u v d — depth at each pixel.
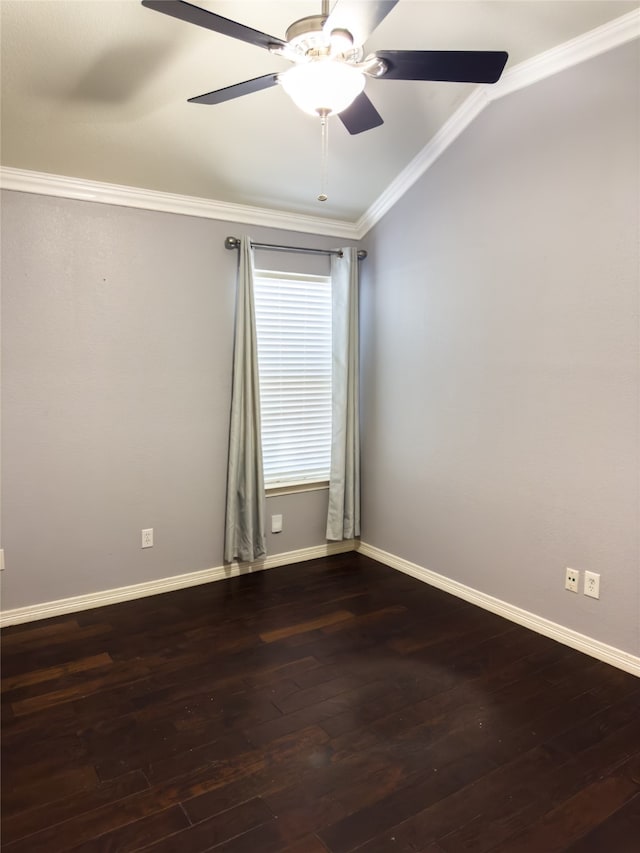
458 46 2.55
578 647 2.71
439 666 2.60
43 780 1.89
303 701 2.34
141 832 1.68
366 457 4.11
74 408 3.12
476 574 3.25
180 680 2.49
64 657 2.69
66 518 3.14
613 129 2.43
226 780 1.89
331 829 1.69
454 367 3.30
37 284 2.97
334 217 3.88
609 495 2.54
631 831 1.68
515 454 2.96
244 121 2.83
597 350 2.55
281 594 3.44
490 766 1.95
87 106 2.55
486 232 3.04
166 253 3.33
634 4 2.25
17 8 2.05
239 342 3.52
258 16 2.23
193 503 3.54
